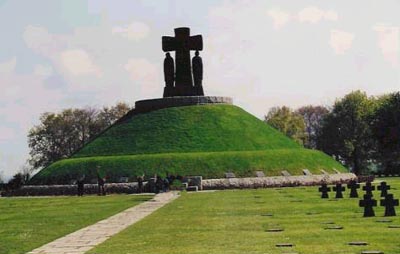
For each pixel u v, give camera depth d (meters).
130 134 149.00
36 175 137.12
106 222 51.16
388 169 194.25
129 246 35.03
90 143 150.50
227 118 153.25
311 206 59.94
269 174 126.06
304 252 30.64
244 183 122.12
